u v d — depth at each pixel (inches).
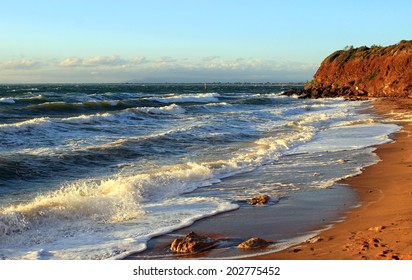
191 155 690.8
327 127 1062.4
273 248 280.7
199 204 400.2
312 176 512.1
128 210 374.3
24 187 484.1
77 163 605.6
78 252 283.4
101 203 378.0
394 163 567.2
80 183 502.3
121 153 682.8
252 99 2338.8
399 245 254.5
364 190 433.4
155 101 2058.3
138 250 285.9
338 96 2819.9
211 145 791.7
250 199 407.5
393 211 342.6
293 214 361.1
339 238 286.8
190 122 1179.9
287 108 1750.7
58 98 1836.9
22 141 756.0
